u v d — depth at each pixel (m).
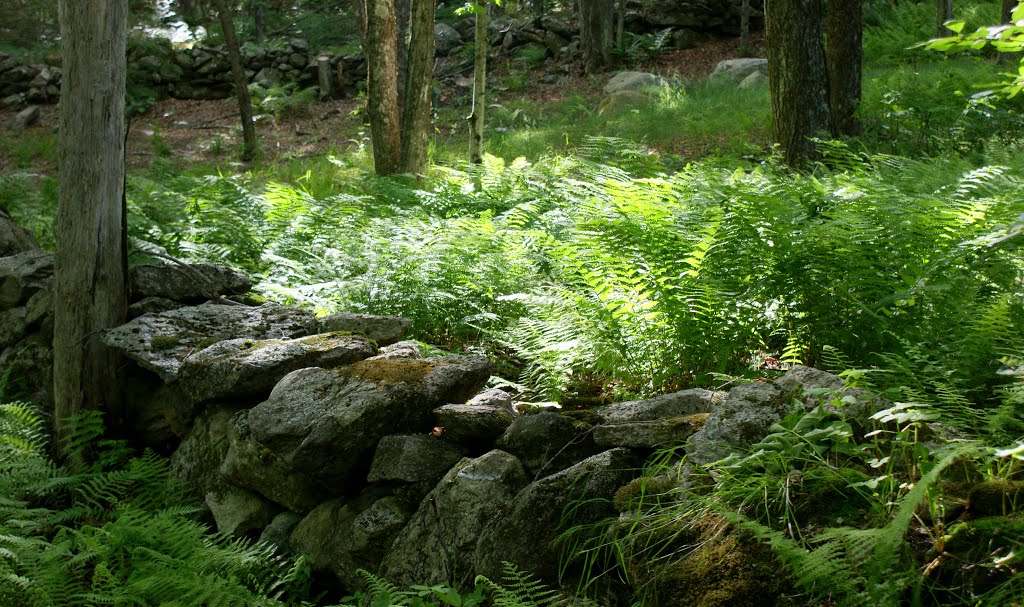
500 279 5.30
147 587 2.90
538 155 12.95
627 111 15.87
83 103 4.30
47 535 3.83
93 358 4.42
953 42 2.93
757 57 20.39
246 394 3.80
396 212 8.41
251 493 3.72
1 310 5.38
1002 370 2.69
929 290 3.40
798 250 3.82
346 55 21.41
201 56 21.78
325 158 14.51
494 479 2.87
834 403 2.55
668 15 22.41
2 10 23.02
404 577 2.94
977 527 2.02
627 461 2.75
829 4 10.51
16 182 9.23
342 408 3.30
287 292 5.09
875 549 1.95
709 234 4.09
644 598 2.27
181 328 4.40
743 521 2.11
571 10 26.16
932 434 2.46
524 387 4.20
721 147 11.88
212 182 8.02
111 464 4.35
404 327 4.52
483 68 10.91
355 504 3.29
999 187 4.67
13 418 4.39
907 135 10.23
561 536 2.58
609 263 4.20
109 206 4.43
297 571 3.16
